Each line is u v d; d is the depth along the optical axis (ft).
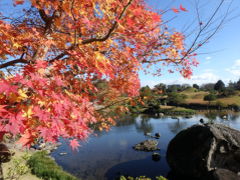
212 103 157.07
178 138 40.22
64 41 9.84
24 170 16.47
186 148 37.60
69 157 46.65
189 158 36.19
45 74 7.16
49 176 30.50
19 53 9.77
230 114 124.98
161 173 38.47
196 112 137.80
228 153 34.76
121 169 40.32
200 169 34.27
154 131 77.20
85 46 8.66
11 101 5.49
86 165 42.11
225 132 36.32
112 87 13.07
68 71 10.36
